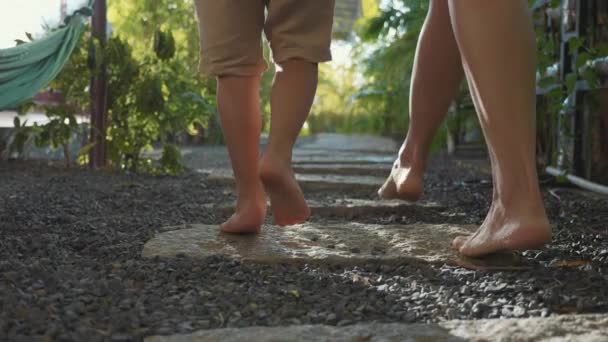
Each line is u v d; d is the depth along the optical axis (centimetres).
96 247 203
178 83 443
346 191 362
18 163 470
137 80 440
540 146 402
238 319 137
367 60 865
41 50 307
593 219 257
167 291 156
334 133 1116
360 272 179
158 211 279
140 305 142
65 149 446
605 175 344
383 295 155
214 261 185
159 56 426
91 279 162
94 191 334
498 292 156
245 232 213
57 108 430
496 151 168
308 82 186
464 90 545
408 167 223
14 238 208
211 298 151
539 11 388
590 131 345
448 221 267
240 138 201
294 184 183
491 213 179
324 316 138
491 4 162
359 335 124
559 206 293
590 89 325
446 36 202
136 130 446
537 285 160
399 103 775
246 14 189
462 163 558
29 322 128
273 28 186
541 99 399
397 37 726
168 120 439
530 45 164
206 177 420
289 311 141
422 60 207
